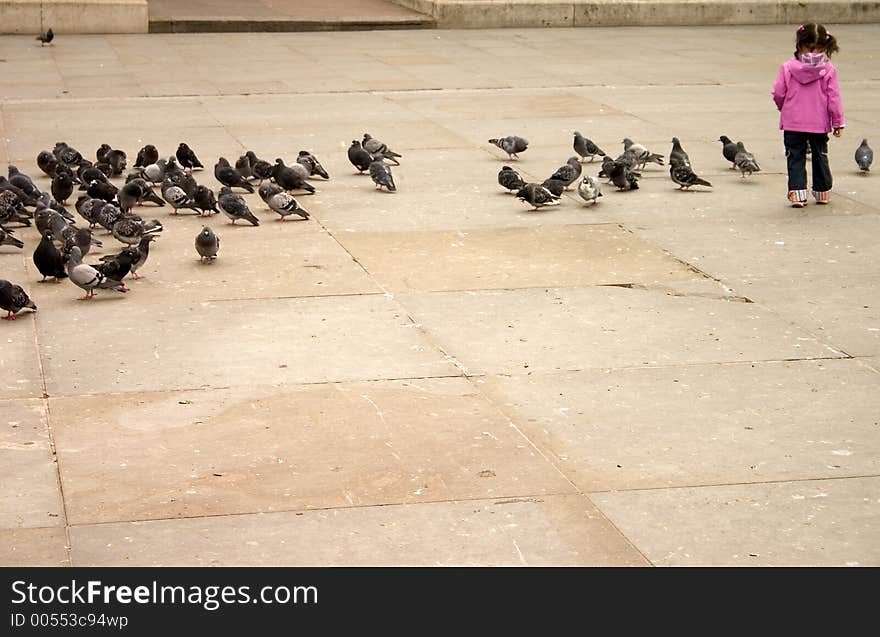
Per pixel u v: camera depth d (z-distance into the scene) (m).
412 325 10.69
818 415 8.88
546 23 32.62
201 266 12.40
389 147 18.41
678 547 7.07
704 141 18.94
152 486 7.75
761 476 7.94
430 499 7.62
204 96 22.47
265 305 11.19
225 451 8.24
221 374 9.54
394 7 33.97
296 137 19.03
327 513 7.44
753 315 11.02
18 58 26.47
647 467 8.05
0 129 19.39
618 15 32.94
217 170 15.34
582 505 7.54
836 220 14.31
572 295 11.54
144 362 9.78
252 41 29.56
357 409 8.91
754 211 14.73
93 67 25.42
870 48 29.39
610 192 15.70
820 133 14.59
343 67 25.89
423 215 14.50
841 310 11.16
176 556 6.95
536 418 8.80
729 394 9.25
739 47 29.55
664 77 25.20
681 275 12.19
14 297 10.59
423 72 25.41
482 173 16.75
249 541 7.12
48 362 9.77
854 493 7.71
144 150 16.45
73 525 7.27
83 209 13.71
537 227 13.95
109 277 11.49
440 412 8.88
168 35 30.34
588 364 9.84
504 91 23.42
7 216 13.49
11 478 7.82
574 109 21.66
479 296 11.49
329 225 14.05
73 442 8.35
